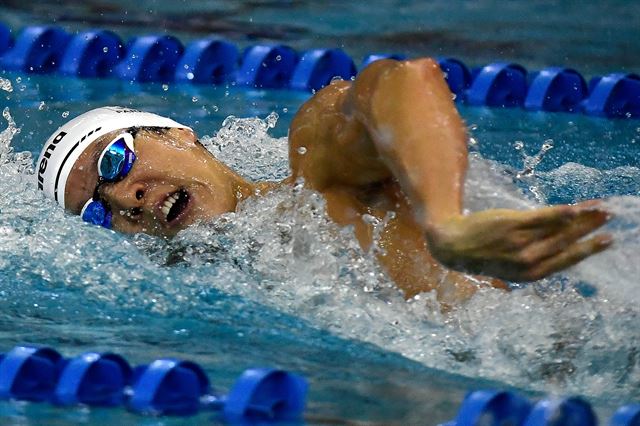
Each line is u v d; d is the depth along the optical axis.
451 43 18.39
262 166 11.72
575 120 14.55
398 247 7.85
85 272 8.88
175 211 8.58
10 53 16.69
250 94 15.66
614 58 17.56
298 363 7.18
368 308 7.83
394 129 6.28
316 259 8.06
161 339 7.64
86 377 6.50
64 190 8.98
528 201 7.89
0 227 9.68
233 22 19.47
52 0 20.30
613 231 7.15
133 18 19.42
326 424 6.07
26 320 8.00
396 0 21.31
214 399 6.45
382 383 6.79
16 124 13.62
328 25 19.45
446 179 5.99
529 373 7.00
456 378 6.93
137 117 8.95
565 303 7.59
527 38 18.73
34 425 6.00
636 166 12.25
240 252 8.55
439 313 7.65
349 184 7.95
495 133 13.76
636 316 7.39
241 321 8.01
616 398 6.65
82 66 16.42
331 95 7.91
